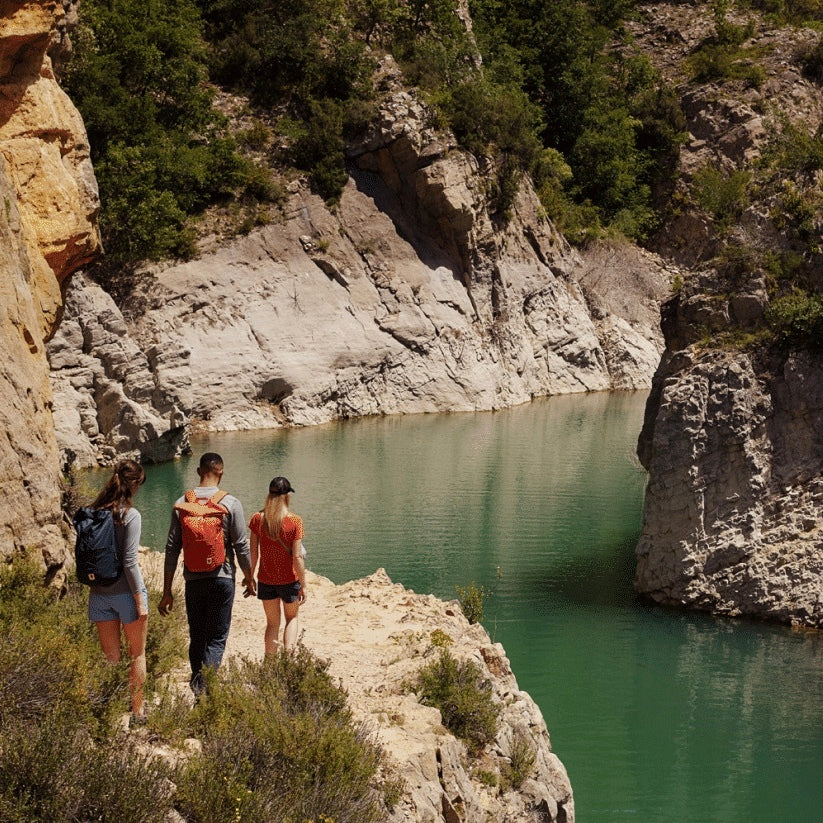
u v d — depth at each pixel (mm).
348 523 29703
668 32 89500
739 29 87250
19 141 14578
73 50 48906
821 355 21188
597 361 63844
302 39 56875
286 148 53906
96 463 35562
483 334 56906
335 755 9000
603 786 15023
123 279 46156
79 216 15211
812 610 20641
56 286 14789
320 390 49000
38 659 8344
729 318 21953
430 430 47531
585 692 17906
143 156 47688
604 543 27688
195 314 47125
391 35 61938
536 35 77938
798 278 21891
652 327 69125
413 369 52906
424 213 56031
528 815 11602
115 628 8852
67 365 35812
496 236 58625
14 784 7020
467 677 12180
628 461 40094
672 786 15039
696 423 21312
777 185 22641
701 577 21359
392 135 54688
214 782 7918
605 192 76000
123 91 49469
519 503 32469
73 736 7480
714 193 23812
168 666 11086
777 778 15258
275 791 8406
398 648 13594
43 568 11094
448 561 25797
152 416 37906
